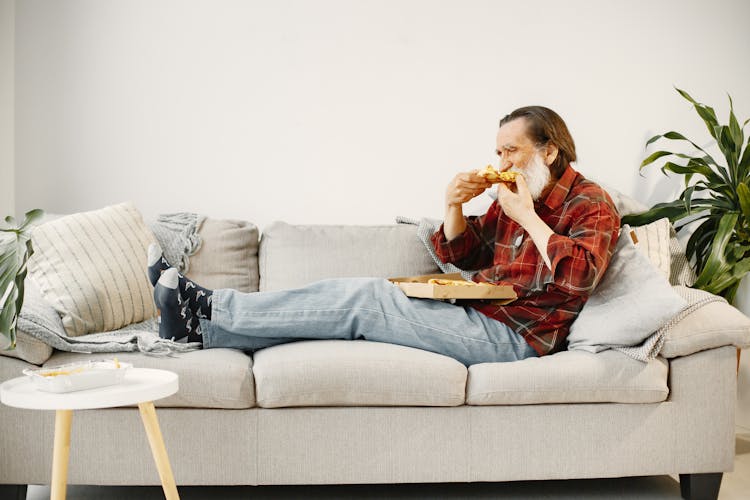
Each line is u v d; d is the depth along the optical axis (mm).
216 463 1913
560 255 2037
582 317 2131
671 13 3174
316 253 2617
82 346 1934
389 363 1957
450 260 2492
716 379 2047
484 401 1977
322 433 1939
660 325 2002
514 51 3119
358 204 3072
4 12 2877
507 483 2287
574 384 1979
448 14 3092
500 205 2412
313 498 2121
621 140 3156
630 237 2229
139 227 2521
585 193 2244
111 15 2967
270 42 3033
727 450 2047
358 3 3064
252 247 2707
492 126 3109
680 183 3154
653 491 2199
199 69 3006
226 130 3016
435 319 2141
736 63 3199
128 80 2975
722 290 2684
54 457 1561
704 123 3180
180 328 2031
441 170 3096
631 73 3158
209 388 1886
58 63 2943
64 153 2949
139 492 2145
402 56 3080
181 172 3000
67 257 2260
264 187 3033
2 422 1879
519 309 2180
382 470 1956
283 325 2100
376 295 2158
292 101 3045
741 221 2752
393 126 3080
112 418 1893
